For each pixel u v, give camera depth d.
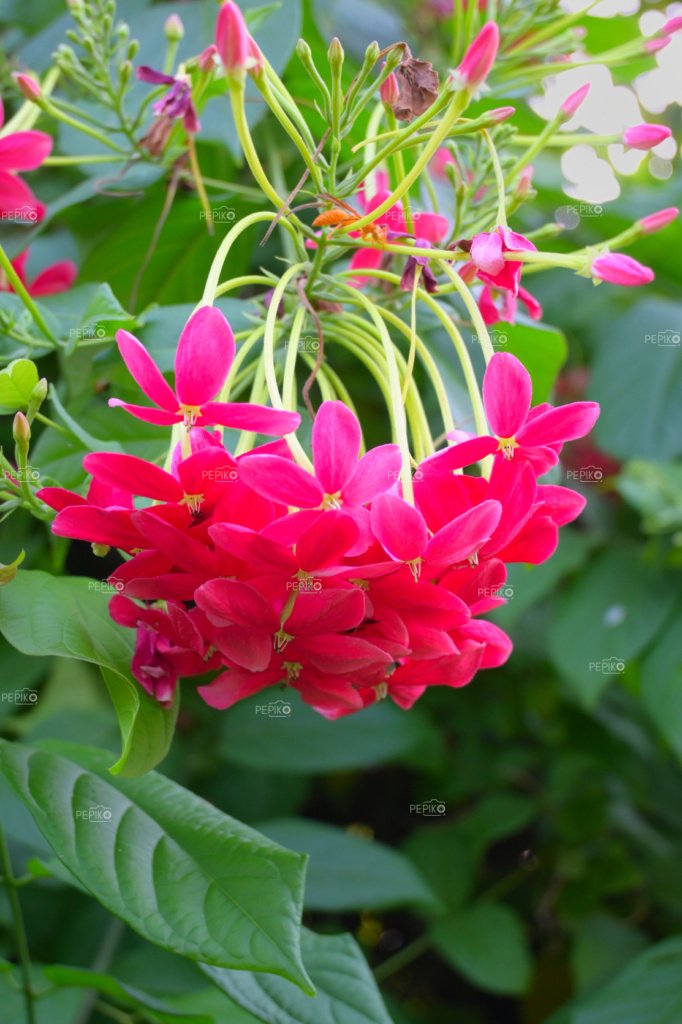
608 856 1.01
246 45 0.50
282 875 0.54
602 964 0.95
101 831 0.55
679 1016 0.70
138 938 0.81
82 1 0.60
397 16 0.84
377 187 0.59
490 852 1.06
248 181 0.68
